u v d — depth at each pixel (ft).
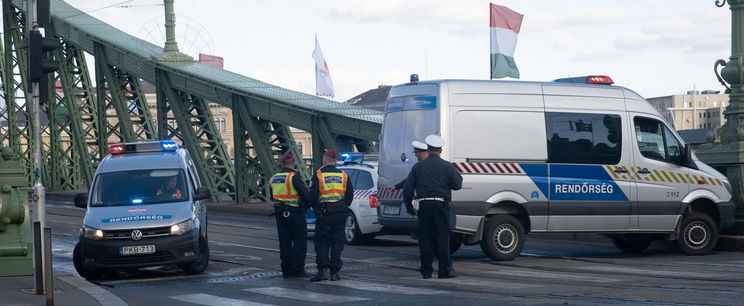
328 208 52.31
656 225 65.57
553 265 59.11
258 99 151.02
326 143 138.00
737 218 72.43
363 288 48.32
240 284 52.29
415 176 52.42
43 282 45.42
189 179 62.44
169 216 58.23
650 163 65.21
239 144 161.79
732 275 51.11
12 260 50.75
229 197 187.83
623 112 64.80
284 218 54.60
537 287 46.50
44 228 40.91
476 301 41.42
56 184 229.25
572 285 47.16
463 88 61.05
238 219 132.05
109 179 61.93
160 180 61.77
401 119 63.46
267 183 162.81
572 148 62.90
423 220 52.24
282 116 148.36
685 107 605.73
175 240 57.31
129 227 57.26
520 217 62.95
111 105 190.08
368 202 79.71
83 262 57.26
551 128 62.44
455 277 52.24
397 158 63.57
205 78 161.38
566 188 62.54
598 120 63.87
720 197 67.62
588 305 38.99
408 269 58.23
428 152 52.65
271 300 44.83
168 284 53.62
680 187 66.18
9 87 221.25
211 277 57.06
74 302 43.21
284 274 55.06
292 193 54.44
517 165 61.41
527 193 61.57
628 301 39.86
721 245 70.79
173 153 65.67
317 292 47.39
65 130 229.45
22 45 45.70
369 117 131.13
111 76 185.98
